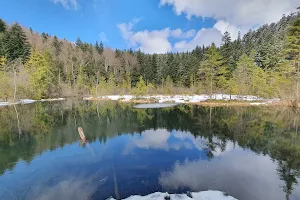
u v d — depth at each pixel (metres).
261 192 5.84
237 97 33.25
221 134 12.90
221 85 35.22
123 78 62.50
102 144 10.93
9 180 6.82
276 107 24.22
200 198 5.26
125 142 11.30
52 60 52.62
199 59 61.72
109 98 45.56
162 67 66.88
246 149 9.88
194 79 51.22
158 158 8.70
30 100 37.38
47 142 11.37
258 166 7.77
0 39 45.59
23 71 37.28
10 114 21.78
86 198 5.58
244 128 14.42
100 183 6.45
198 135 12.74
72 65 58.44
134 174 7.07
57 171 7.47
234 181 6.51
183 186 6.16
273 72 32.66
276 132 13.19
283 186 6.20
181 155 9.06
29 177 7.02
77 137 12.45
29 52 49.66
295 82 24.16
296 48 27.08
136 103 34.25
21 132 13.80
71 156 9.07
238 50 55.47
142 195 5.61
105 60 71.75
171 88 49.44
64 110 25.28
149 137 12.39
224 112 22.00
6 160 8.69
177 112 22.69
